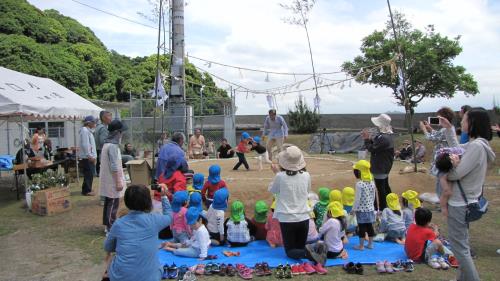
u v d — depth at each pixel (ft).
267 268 18.74
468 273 15.26
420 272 18.72
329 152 81.66
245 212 28.55
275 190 20.61
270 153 42.78
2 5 87.61
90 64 96.84
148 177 31.86
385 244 22.68
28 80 42.55
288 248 20.45
